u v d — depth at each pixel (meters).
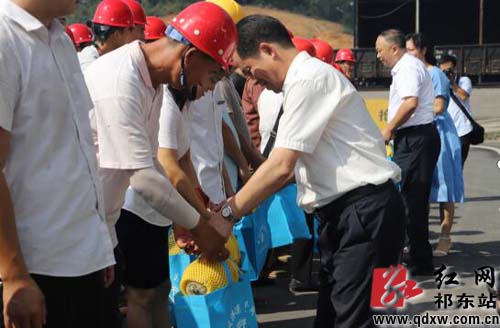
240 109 5.61
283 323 5.16
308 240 5.75
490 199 9.91
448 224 6.93
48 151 2.49
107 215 3.37
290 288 5.90
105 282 2.83
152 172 3.21
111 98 3.15
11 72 2.37
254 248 4.91
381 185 3.57
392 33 6.39
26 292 2.34
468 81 9.05
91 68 3.28
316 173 3.60
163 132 3.82
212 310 3.93
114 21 4.68
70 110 2.54
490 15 42.44
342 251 3.63
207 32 3.17
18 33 2.42
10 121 2.37
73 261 2.56
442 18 43.12
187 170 4.09
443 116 6.82
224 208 3.58
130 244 3.80
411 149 6.22
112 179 3.28
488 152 15.54
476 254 6.95
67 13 2.54
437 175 6.73
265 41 3.59
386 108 7.59
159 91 3.36
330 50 7.20
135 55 3.21
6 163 2.44
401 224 3.64
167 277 3.98
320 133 3.49
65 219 2.53
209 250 3.57
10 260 2.33
